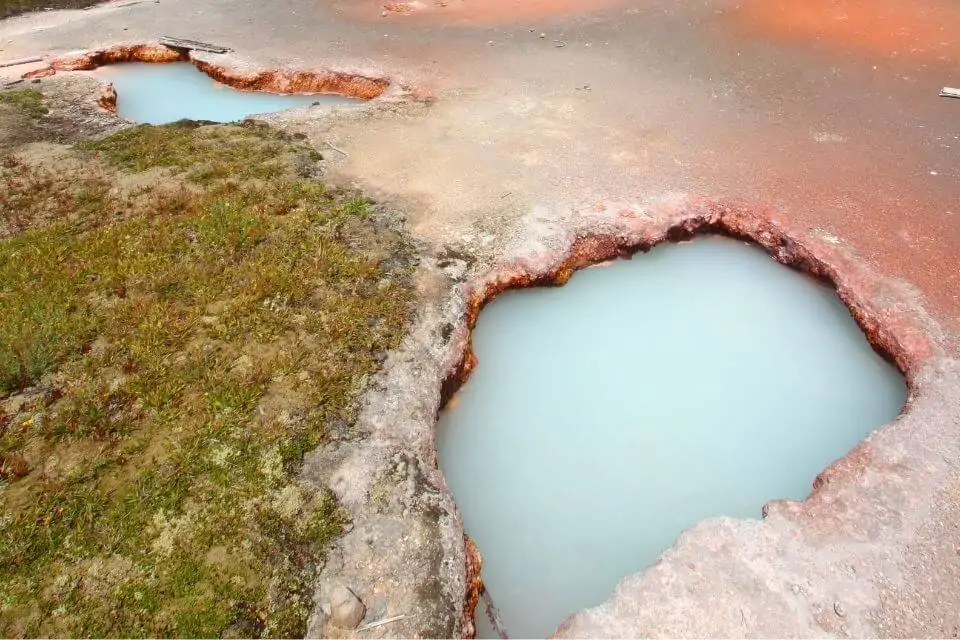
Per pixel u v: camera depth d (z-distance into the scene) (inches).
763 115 443.2
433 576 198.7
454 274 313.4
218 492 215.9
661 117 447.5
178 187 372.5
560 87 498.0
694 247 354.3
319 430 237.3
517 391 285.1
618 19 620.4
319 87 536.1
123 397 245.8
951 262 308.7
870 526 211.0
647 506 241.6
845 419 266.5
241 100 531.8
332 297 292.2
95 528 205.0
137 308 281.0
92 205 358.3
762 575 200.2
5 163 403.2
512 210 355.3
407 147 419.5
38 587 190.5
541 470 254.8
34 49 616.7
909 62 497.0
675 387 283.7
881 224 335.6
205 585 191.5
